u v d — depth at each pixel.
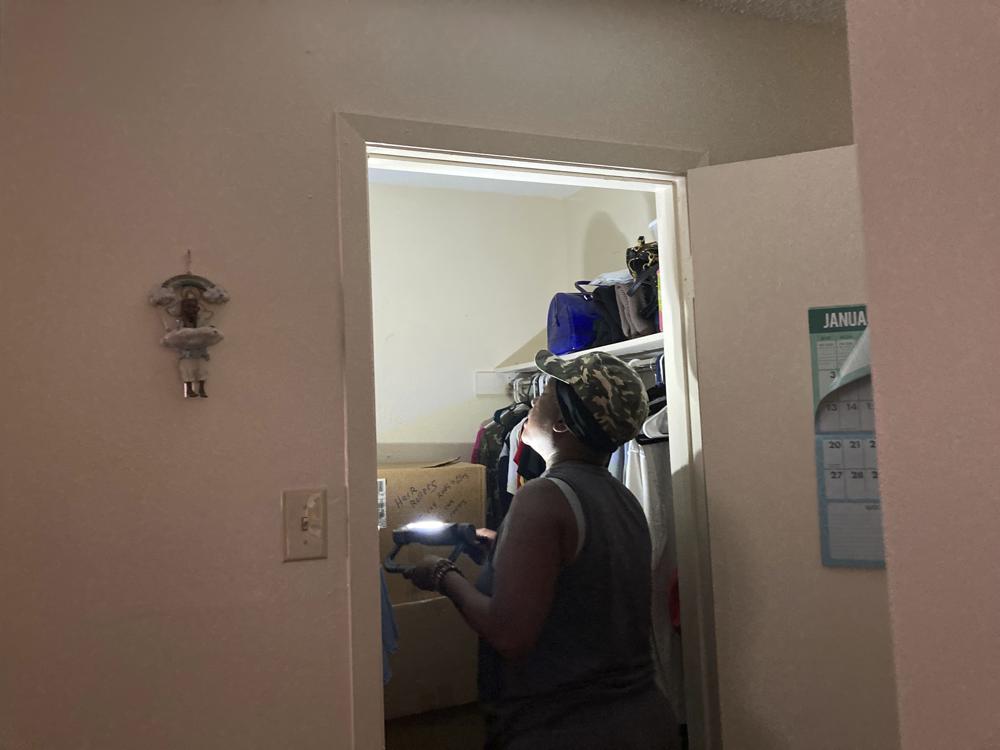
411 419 3.62
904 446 0.54
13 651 1.30
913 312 0.53
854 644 1.65
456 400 3.70
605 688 1.48
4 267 1.34
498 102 1.67
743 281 1.74
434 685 2.71
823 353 1.69
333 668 1.47
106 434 1.37
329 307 1.52
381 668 1.50
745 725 1.69
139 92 1.43
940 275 0.51
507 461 3.08
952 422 0.50
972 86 0.49
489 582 1.59
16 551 1.32
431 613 2.72
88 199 1.39
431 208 3.71
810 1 1.87
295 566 1.46
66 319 1.37
